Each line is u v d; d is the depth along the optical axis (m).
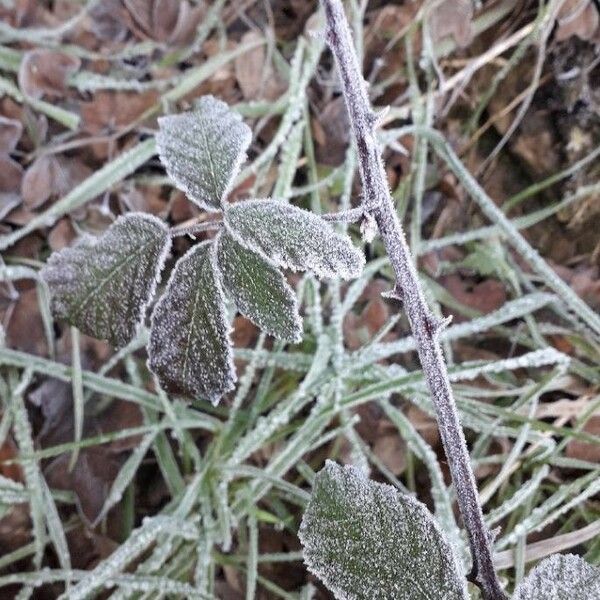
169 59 0.40
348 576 0.17
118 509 0.35
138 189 0.38
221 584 0.33
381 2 0.40
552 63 0.38
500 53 0.39
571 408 0.34
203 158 0.19
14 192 0.36
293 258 0.17
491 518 0.31
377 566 0.16
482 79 0.40
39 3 0.38
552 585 0.16
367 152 0.17
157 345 0.18
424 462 0.34
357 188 0.39
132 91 0.38
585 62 0.37
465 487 0.17
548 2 0.38
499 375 0.36
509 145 0.39
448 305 0.38
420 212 0.38
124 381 0.37
